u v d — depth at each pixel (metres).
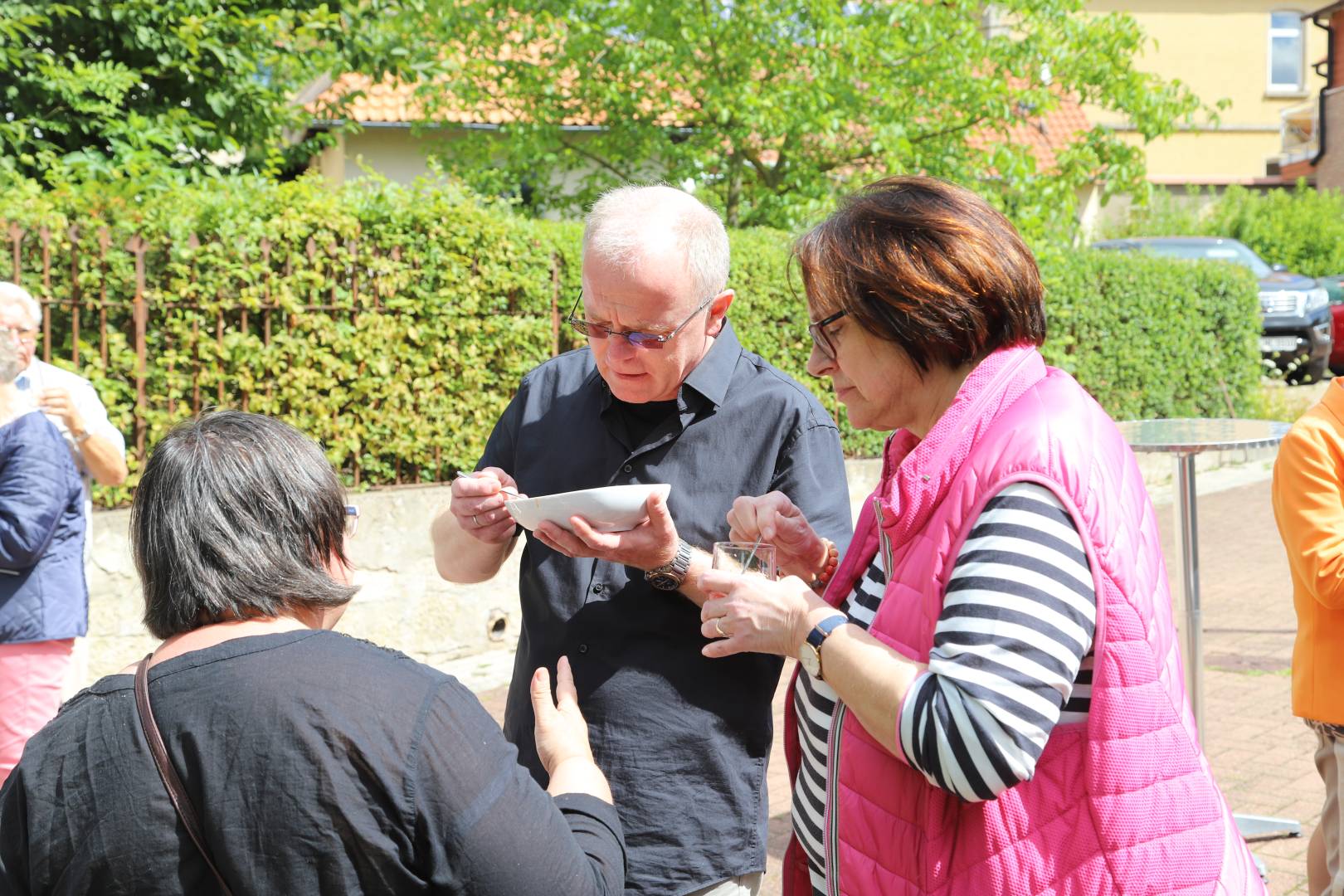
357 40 9.26
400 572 6.14
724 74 9.61
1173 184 27.39
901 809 1.67
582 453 2.54
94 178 7.01
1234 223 22.92
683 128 10.08
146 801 1.34
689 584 2.25
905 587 1.69
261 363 5.81
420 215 6.17
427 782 1.37
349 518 1.64
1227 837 1.65
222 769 1.34
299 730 1.35
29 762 1.42
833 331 1.81
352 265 6.04
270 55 8.84
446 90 10.02
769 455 2.45
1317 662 2.90
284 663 1.40
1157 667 1.60
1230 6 27.48
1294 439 2.85
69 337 5.48
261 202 5.84
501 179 10.21
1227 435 3.91
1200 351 11.38
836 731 1.76
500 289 6.39
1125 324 10.58
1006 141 10.08
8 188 6.27
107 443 4.15
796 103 9.30
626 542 2.11
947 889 1.63
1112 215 24.09
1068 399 1.69
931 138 9.92
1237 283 11.65
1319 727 2.94
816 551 2.27
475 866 1.37
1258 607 7.49
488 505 2.36
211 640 1.46
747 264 7.61
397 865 1.36
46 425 3.64
